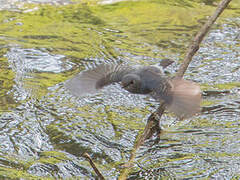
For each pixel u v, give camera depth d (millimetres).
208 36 13359
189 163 8109
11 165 8109
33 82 11164
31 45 12984
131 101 10414
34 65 11969
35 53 12539
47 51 12664
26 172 7918
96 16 14969
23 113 9812
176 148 8586
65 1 16188
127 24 14359
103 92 10766
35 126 9344
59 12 15258
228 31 13602
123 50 12711
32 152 8539
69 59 12289
